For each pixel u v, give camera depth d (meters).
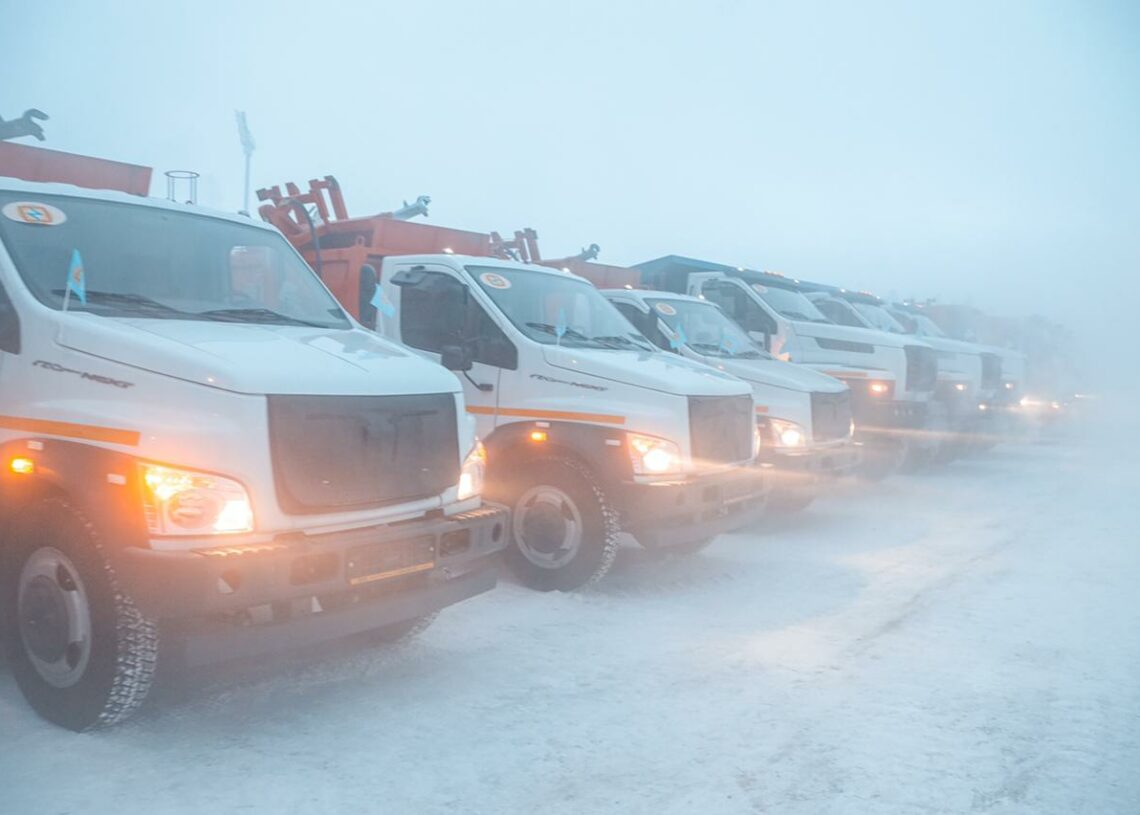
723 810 3.77
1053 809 3.84
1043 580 7.54
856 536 9.33
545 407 6.93
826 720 4.66
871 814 3.76
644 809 3.77
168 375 4.14
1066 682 5.25
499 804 3.79
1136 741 4.50
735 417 7.34
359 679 5.10
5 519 4.44
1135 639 6.03
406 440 4.66
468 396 7.26
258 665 5.26
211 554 3.86
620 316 8.38
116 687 4.07
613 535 6.68
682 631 6.04
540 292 7.75
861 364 12.87
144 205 5.47
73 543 4.09
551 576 6.87
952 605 6.76
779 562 8.10
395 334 7.64
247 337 4.68
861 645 5.82
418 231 9.12
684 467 6.75
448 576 4.96
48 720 4.38
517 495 7.00
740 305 13.11
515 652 5.58
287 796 3.81
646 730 4.51
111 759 4.06
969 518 10.45
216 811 3.68
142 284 5.00
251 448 4.06
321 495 4.25
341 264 8.80
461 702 4.81
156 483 3.91
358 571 4.36
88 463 4.04
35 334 4.46
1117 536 9.43
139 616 4.02
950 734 4.53
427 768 4.08
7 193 4.94
